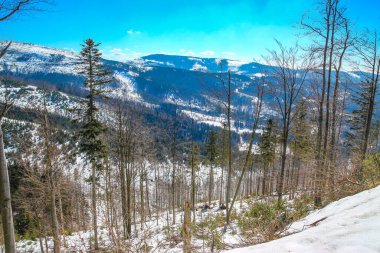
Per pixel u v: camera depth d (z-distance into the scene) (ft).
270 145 91.91
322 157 35.01
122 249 17.62
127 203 49.47
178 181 101.86
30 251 54.80
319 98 39.40
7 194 15.84
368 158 26.43
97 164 56.18
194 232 28.73
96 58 53.78
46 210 51.26
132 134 53.06
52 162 37.83
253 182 147.95
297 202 32.65
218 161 107.14
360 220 11.32
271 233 16.56
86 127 53.21
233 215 41.22
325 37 35.12
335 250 8.88
